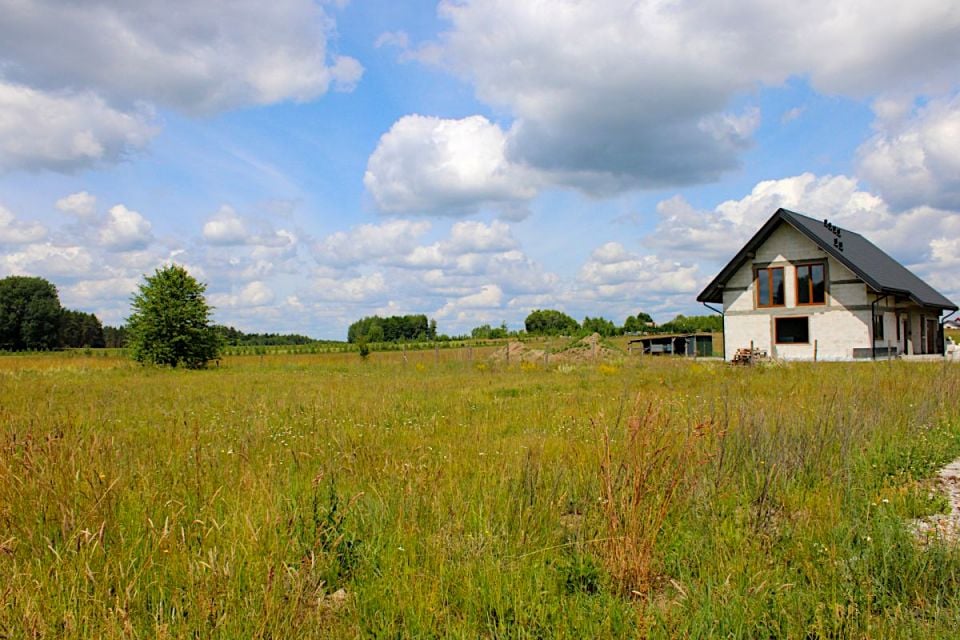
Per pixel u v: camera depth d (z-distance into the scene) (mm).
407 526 4441
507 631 3213
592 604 3443
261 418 10367
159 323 34312
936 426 8508
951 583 3725
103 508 4492
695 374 18797
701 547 4156
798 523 4566
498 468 5996
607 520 4352
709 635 3039
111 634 2918
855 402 9555
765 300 30875
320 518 4336
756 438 6566
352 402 12578
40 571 3553
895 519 4457
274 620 3088
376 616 3359
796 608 3348
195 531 4164
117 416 10922
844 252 29375
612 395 13531
